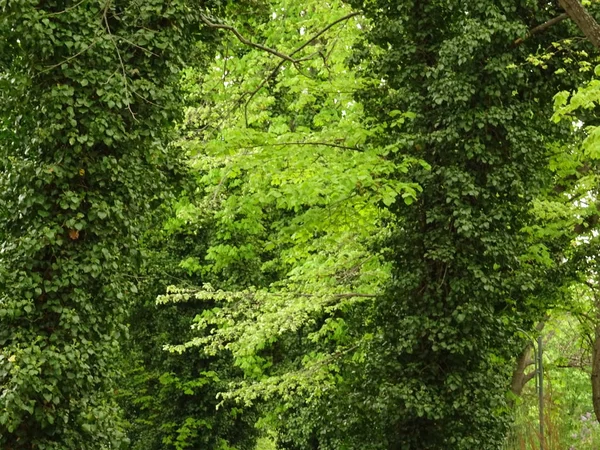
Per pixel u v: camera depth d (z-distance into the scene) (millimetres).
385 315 14859
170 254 24781
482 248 14227
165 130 12555
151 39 11992
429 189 14242
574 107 9523
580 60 14383
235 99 16750
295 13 19844
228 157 14539
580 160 16453
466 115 13961
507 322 14727
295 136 14172
